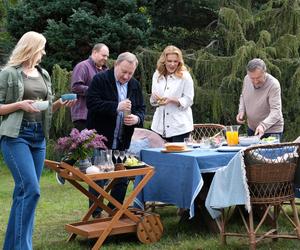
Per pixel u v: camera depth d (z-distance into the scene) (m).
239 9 9.37
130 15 9.30
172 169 4.39
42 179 8.14
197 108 9.13
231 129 4.73
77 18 8.77
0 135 3.54
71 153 3.97
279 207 4.21
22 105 3.46
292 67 8.80
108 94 4.56
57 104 3.84
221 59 8.91
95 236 4.07
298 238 4.00
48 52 9.22
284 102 8.86
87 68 5.45
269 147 3.84
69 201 6.21
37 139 3.64
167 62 5.26
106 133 4.58
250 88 5.28
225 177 3.85
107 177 3.96
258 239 3.94
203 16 10.96
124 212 4.13
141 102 4.79
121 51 9.33
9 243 3.61
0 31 10.95
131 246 4.20
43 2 9.28
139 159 4.74
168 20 11.13
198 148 4.78
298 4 9.12
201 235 4.48
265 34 8.74
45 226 4.99
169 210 5.52
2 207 5.99
